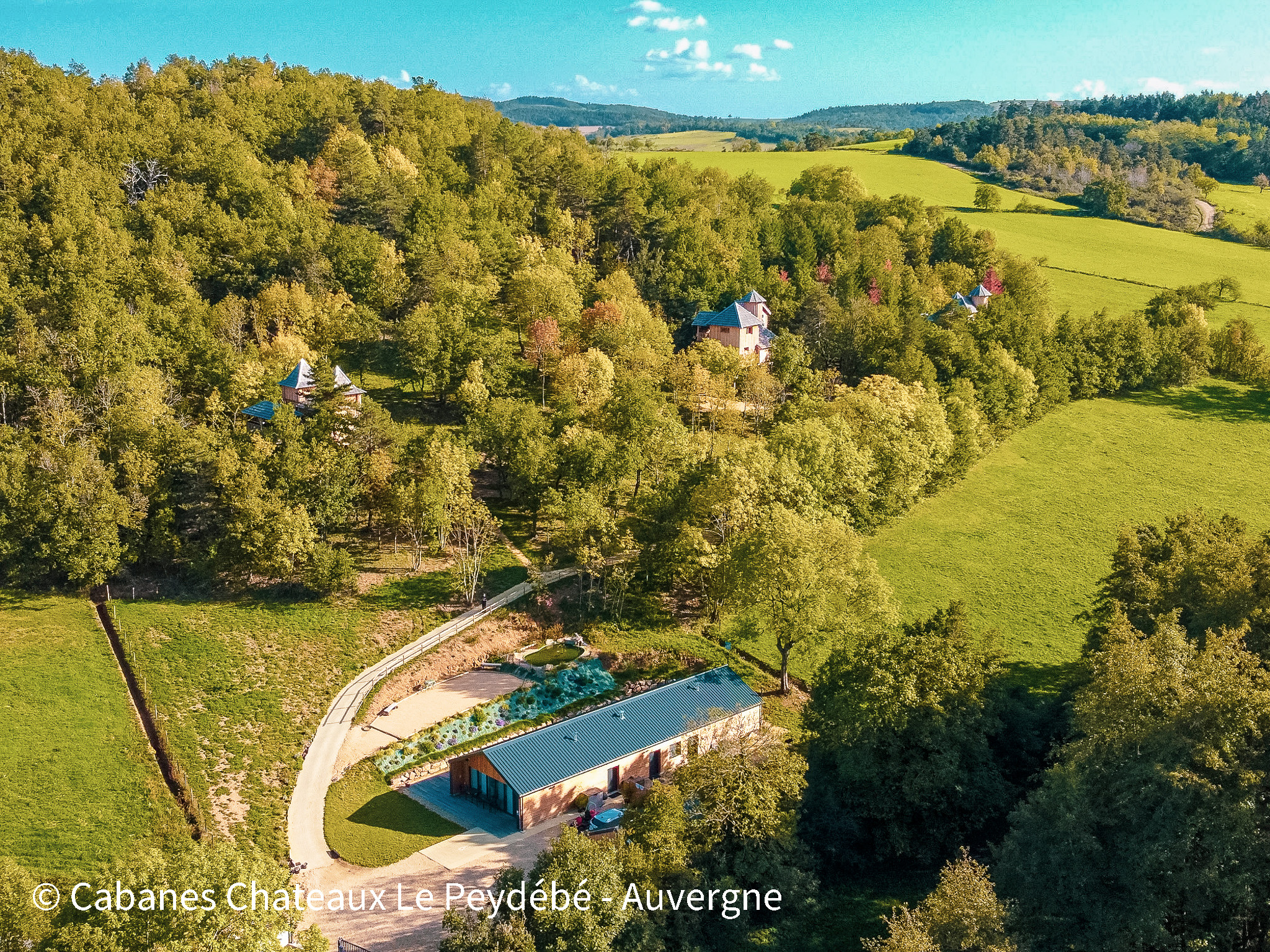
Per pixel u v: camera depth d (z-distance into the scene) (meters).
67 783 72.94
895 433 123.44
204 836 68.56
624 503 117.38
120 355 120.31
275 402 121.69
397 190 177.00
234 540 102.06
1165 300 198.38
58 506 98.88
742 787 62.56
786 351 156.75
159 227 155.25
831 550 91.81
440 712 88.00
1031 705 81.75
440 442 112.12
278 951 45.62
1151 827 52.44
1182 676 56.28
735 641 100.88
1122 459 151.75
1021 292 198.88
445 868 68.00
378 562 108.88
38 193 162.00
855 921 63.69
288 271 155.50
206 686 86.94
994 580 115.75
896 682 69.88
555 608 103.81
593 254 195.38
